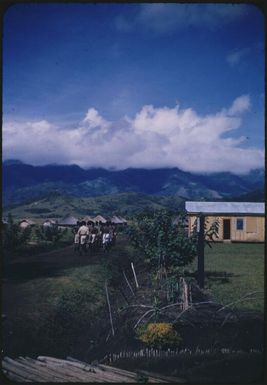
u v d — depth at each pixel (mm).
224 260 23422
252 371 7641
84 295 12727
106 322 10773
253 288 14516
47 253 24484
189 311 10398
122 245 26453
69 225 45750
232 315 10281
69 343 9508
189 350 8859
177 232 14430
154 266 14914
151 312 10625
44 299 12094
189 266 18984
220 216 35250
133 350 9016
